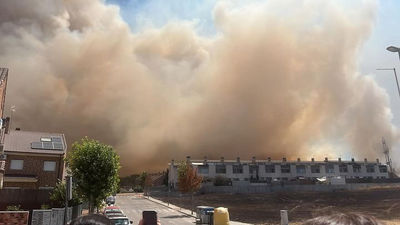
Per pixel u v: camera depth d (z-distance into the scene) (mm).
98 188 25844
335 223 1207
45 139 48469
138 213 45688
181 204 61938
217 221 30812
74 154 26375
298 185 84750
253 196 72688
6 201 28609
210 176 98375
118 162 27219
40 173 44469
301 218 37688
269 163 105750
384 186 89125
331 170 109875
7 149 43938
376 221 1234
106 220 1595
